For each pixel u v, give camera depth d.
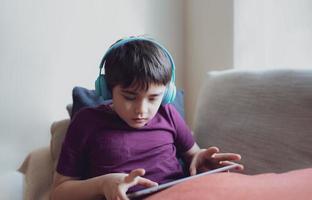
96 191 0.77
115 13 1.53
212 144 1.11
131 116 0.82
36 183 1.04
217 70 1.53
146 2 1.60
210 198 0.67
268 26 1.43
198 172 0.95
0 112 1.35
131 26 1.57
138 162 0.87
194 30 1.66
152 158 0.89
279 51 1.42
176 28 1.70
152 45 0.84
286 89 1.00
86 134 0.87
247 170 1.01
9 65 1.35
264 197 0.65
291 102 0.98
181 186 0.73
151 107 0.82
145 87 0.79
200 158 0.94
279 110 1.00
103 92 0.88
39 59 1.40
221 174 0.80
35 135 1.42
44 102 1.42
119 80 0.79
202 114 1.18
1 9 1.32
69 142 0.88
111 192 0.71
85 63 1.48
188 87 1.73
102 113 0.90
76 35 1.46
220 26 1.49
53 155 1.07
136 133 0.90
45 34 1.40
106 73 0.83
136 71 0.78
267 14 1.43
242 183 0.74
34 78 1.40
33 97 1.40
